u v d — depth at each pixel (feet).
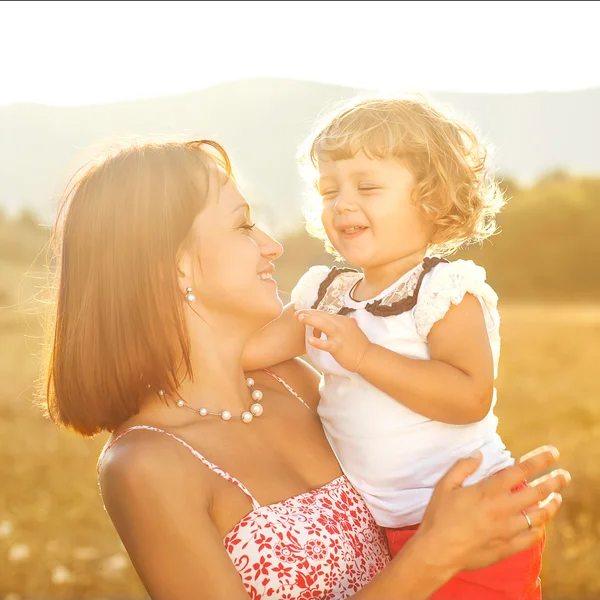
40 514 19.81
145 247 6.71
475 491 6.24
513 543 6.20
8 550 17.28
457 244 8.81
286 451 7.37
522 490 6.24
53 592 15.39
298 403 8.00
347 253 7.97
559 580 14.88
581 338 63.62
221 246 6.92
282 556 6.51
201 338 7.07
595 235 169.78
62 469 23.93
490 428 7.91
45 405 7.41
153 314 6.72
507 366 48.37
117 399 6.78
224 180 7.14
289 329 8.22
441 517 6.15
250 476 6.84
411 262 8.01
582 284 161.79
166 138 7.37
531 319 87.10
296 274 110.11
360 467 7.55
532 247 169.58
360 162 7.86
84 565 16.63
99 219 6.75
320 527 6.80
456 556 6.05
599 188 184.03
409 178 7.83
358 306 7.96
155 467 6.29
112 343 6.72
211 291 6.96
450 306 7.41
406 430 7.47
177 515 6.21
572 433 28.12
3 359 49.11
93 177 6.88
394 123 7.87
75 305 6.82
